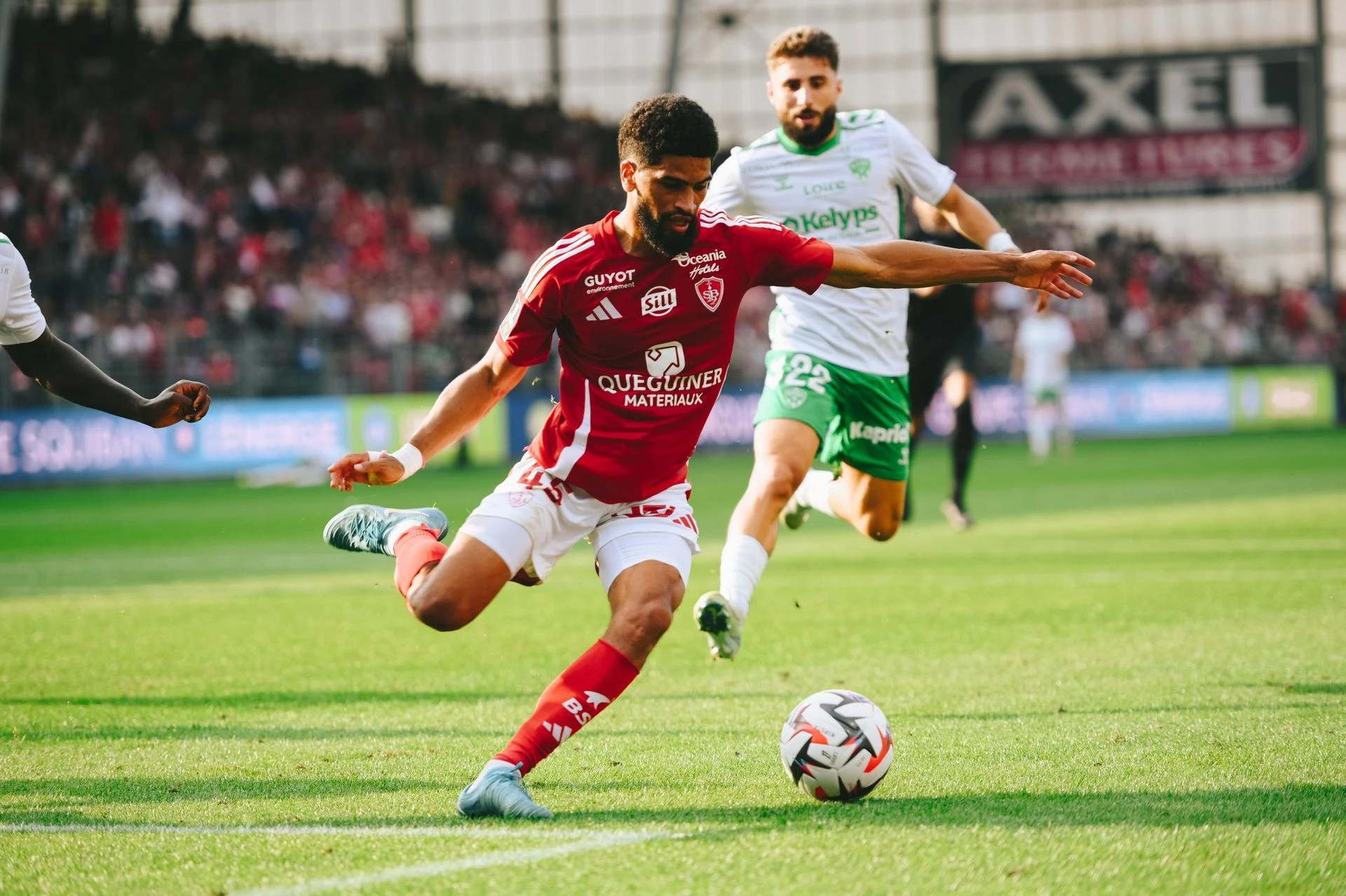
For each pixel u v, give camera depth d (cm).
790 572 3528
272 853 1276
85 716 1975
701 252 1448
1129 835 1266
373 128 11319
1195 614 2652
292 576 3784
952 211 2222
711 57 15400
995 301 11306
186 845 1309
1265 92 13225
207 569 3969
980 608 2823
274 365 8431
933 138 15450
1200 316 12912
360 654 2488
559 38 15300
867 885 1143
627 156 1370
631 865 1209
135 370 8012
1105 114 13375
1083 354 11250
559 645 2559
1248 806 1355
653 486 1502
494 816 1385
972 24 15475
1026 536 4266
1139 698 1897
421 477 7994
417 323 9538
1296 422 11431
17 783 1572
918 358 3581
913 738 1700
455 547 1445
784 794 1458
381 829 1344
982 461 8569
